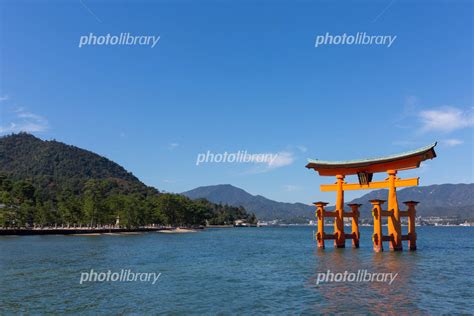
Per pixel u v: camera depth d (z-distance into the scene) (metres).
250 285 33.19
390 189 60.25
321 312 23.88
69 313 23.84
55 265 45.97
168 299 27.72
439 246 84.12
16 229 122.88
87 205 149.25
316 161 64.50
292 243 97.94
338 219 67.44
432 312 23.81
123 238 114.50
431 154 54.88
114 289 31.42
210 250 72.56
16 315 23.36
